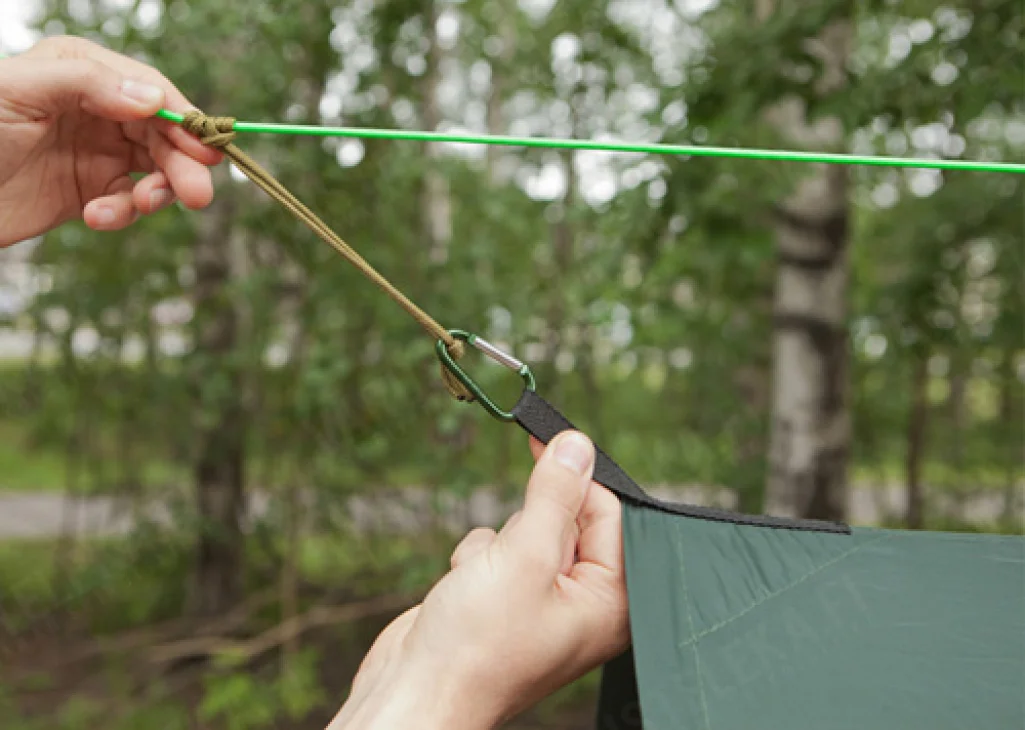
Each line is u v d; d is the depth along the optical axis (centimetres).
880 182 406
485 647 61
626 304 298
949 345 351
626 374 412
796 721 59
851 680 60
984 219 311
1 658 366
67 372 382
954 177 323
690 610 63
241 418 381
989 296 372
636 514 68
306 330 318
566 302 310
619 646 68
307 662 298
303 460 327
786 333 279
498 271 340
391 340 295
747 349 404
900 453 478
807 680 61
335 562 377
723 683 60
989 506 466
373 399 304
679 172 242
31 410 395
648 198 248
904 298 320
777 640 62
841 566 65
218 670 322
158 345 395
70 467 421
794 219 276
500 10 414
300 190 280
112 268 382
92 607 406
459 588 62
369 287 294
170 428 389
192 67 280
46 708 329
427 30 309
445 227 347
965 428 462
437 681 60
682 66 254
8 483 702
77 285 376
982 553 66
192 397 378
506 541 63
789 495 278
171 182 96
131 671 348
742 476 367
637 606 64
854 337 321
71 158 101
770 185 246
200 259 381
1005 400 453
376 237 304
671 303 336
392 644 67
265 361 338
